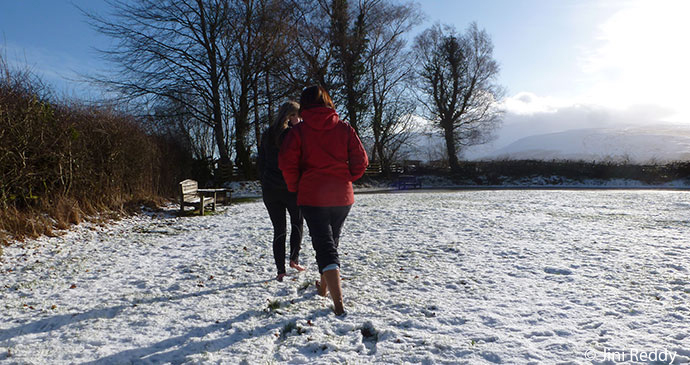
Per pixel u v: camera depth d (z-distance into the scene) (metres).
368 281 3.99
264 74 25.19
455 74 34.88
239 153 26.06
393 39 29.42
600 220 7.83
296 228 3.92
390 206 11.52
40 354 2.50
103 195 9.77
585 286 3.60
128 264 5.03
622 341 2.43
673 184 28.64
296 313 3.12
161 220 9.55
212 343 2.63
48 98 8.59
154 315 3.17
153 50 22.78
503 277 4.01
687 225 6.95
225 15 22.92
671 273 3.90
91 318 3.13
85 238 6.90
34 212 7.18
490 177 32.84
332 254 3.03
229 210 11.94
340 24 27.50
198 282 4.13
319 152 3.00
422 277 4.09
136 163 11.88
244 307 3.31
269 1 24.16
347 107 27.56
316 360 2.36
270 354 2.46
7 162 6.88
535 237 6.09
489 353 2.34
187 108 24.20
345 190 3.06
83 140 9.16
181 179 17.69
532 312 3.02
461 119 36.16
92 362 2.39
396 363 2.29
